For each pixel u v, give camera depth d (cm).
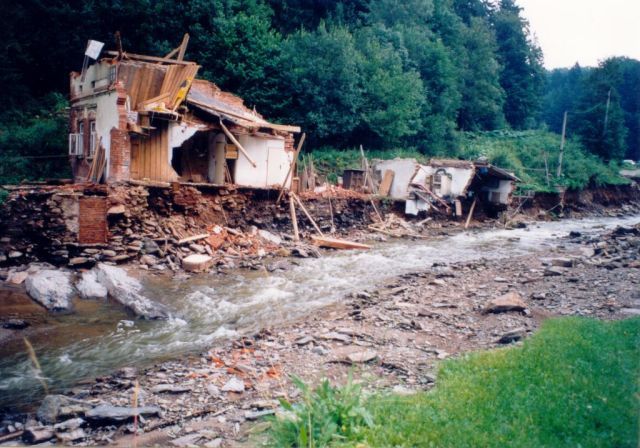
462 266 1823
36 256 1450
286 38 4394
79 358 906
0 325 1023
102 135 1902
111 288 1294
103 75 1950
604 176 5491
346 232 2691
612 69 6450
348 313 1168
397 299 1295
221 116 2120
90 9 3080
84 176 2042
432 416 548
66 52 3078
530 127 7806
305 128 3819
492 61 6394
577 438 497
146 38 3328
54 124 2541
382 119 4156
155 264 1595
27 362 878
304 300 1363
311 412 537
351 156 3897
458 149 5216
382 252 2256
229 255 1861
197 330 1091
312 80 3800
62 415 638
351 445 491
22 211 1459
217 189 2089
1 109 2733
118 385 755
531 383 639
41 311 1143
